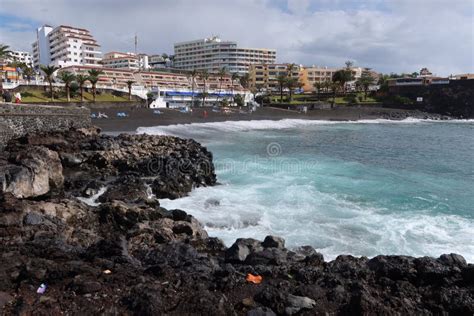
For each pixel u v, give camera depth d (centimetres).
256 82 16362
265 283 925
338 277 950
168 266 987
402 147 5112
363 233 1675
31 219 1248
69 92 7800
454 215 1978
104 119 6212
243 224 1778
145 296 769
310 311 788
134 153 2870
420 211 2045
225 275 940
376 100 13738
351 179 2819
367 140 5966
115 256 1037
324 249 1491
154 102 9288
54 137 2808
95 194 2030
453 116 12700
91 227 1461
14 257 921
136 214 1540
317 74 16725
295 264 1077
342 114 11581
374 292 882
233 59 18825
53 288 805
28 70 8712
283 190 2411
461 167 3547
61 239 1152
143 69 14000
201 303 765
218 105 11325
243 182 2653
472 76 13838
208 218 1830
